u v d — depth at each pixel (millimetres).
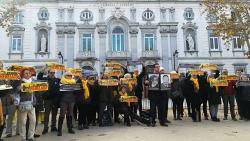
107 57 41594
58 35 41812
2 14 34125
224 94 14984
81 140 10664
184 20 43344
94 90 13625
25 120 10586
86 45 42125
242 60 43375
